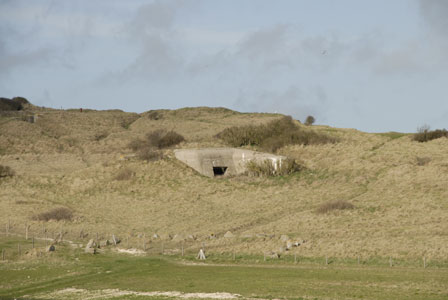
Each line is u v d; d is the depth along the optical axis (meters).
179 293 56.78
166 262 79.56
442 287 57.41
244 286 59.84
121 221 114.94
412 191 118.69
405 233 89.31
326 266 73.38
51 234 102.56
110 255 85.25
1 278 67.44
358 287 58.12
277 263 77.00
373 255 77.44
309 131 188.75
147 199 132.38
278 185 139.12
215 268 74.12
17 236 100.25
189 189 138.75
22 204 127.31
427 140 168.75
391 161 146.88
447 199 110.50
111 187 142.38
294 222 103.62
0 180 148.75
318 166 150.25
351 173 140.25
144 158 161.62
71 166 175.25
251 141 186.62
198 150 155.75
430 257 74.12
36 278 67.44
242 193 134.12
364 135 184.88
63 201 132.00
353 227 96.50
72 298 55.53
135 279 66.31
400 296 53.16
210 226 107.94
